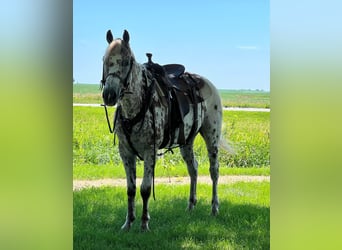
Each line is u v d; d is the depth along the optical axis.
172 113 4.07
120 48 3.45
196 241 3.91
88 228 4.07
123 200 4.80
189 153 4.59
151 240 3.77
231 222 4.33
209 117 4.68
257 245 3.95
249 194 5.05
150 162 3.82
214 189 4.62
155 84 3.88
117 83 3.40
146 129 3.74
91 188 5.11
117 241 3.79
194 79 4.61
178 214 4.46
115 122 3.86
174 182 5.32
